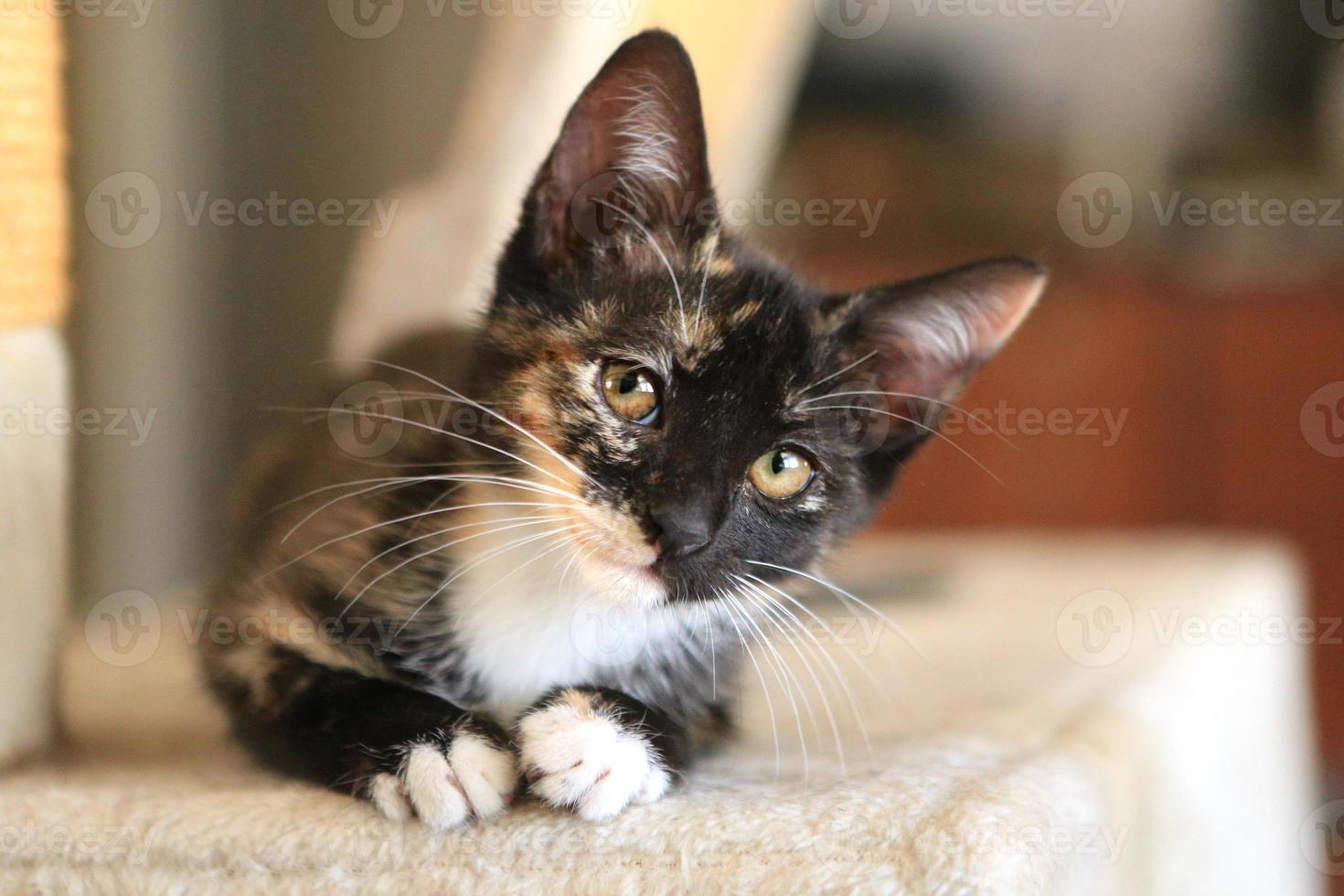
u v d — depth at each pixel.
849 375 0.43
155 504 0.62
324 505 0.42
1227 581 0.64
